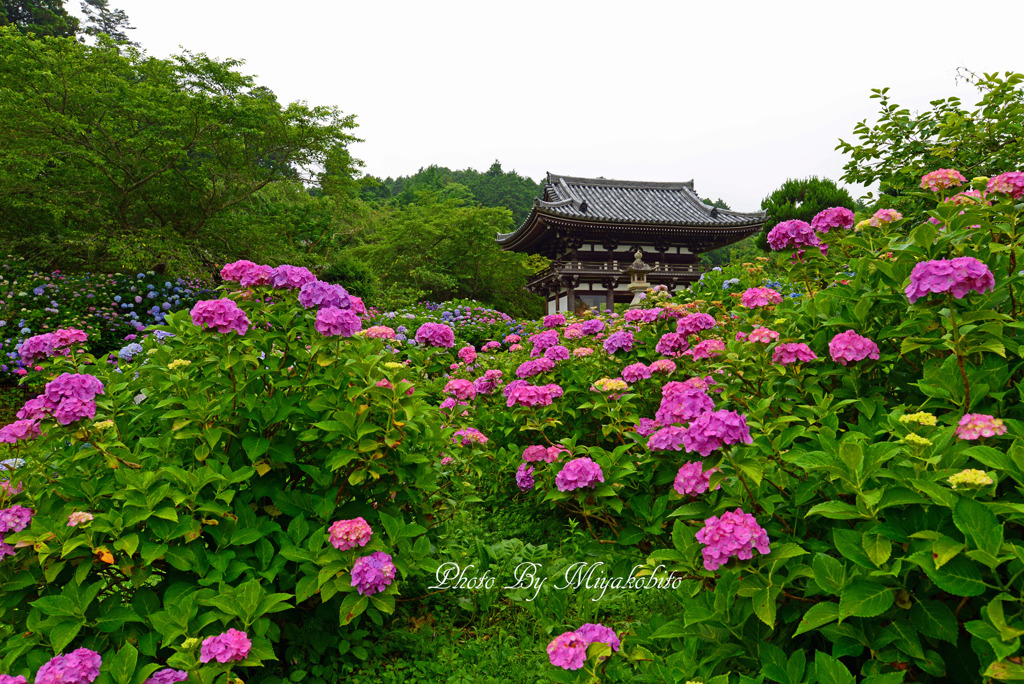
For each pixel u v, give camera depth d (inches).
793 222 155.6
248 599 90.2
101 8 1722.4
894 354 109.8
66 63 565.3
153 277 550.0
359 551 102.6
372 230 1621.6
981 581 60.6
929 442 71.8
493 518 164.9
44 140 557.3
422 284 1330.0
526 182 3137.3
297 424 117.8
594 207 1365.7
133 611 91.9
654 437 97.0
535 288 1443.2
